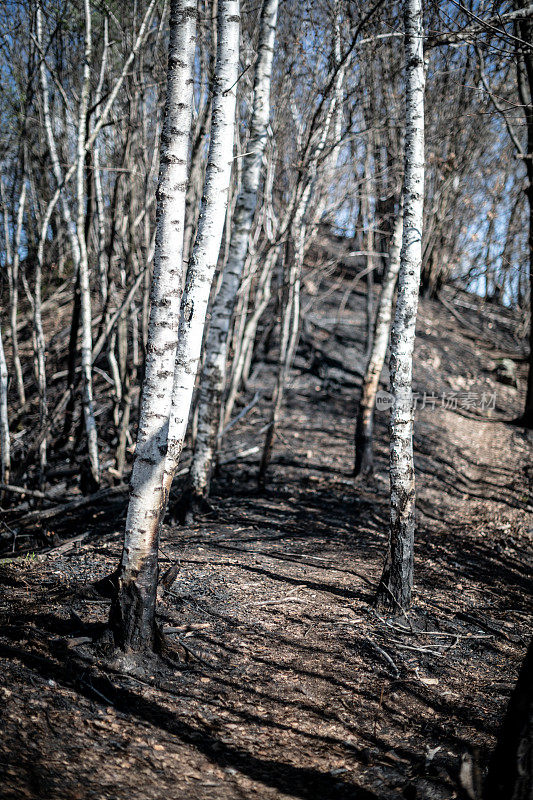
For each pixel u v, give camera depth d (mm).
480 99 11203
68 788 3018
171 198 4102
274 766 3496
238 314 11867
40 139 10945
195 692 4129
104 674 4121
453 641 5449
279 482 10750
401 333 5555
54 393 13250
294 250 9727
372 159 12039
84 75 8258
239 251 7871
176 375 5312
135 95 9523
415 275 5547
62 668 4105
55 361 14188
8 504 8570
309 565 6902
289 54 10117
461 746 3875
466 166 15242
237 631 5098
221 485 10391
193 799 3109
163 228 4098
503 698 4574
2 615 4828
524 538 9156
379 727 4031
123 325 10188
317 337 20516
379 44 9289
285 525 8477
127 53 9117
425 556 7891
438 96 11578
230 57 5508
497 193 16594
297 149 10391
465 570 7547
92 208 9875
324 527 8586
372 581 6559
